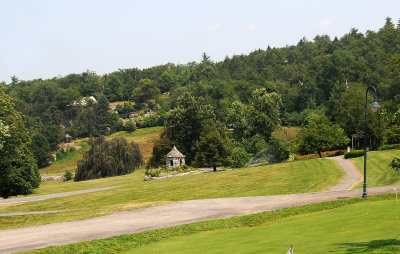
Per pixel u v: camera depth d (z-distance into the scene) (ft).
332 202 91.15
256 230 65.77
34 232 82.89
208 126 302.25
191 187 163.73
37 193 242.58
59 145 575.79
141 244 66.64
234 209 99.81
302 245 46.91
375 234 49.73
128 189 184.03
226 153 253.24
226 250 49.90
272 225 70.03
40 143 506.89
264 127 387.55
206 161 248.11
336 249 42.63
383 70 587.27
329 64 592.60
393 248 40.96
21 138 157.07
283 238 54.08
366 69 594.65
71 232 80.59
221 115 542.57
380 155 185.68
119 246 65.92
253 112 384.06
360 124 267.39
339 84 542.98
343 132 251.60
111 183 272.31
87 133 629.92
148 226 83.61
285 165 195.72
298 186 138.31
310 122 249.34
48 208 156.15
